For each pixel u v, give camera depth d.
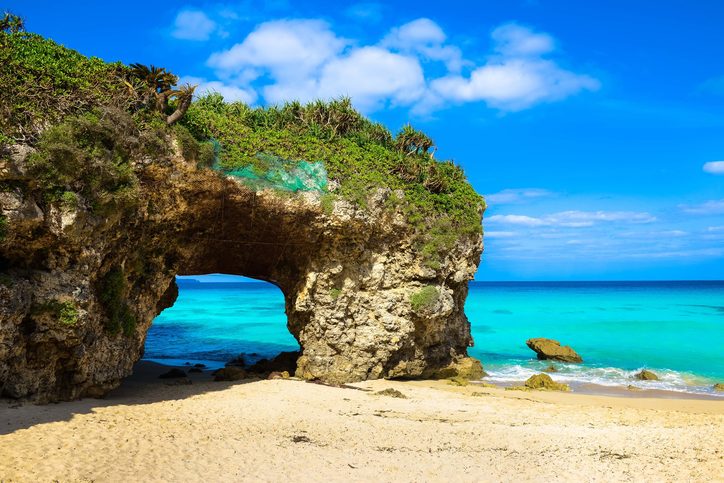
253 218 26.39
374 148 32.00
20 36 20.06
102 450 14.36
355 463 14.98
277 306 101.00
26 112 17.48
